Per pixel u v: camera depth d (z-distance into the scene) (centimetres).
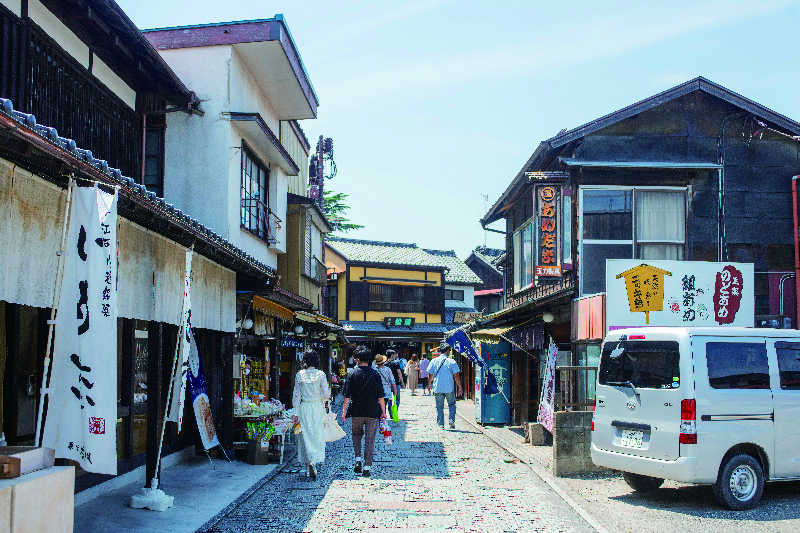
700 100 1354
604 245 1298
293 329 1712
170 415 848
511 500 776
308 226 1817
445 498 785
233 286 1057
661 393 738
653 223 1312
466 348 1545
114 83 1034
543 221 1285
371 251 4078
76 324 487
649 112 1348
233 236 1277
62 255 491
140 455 875
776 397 748
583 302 1184
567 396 1009
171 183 1252
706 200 1322
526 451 1155
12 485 359
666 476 716
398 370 1634
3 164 430
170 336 809
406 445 1275
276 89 1504
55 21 836
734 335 752
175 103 1242
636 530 633
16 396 634
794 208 1322
